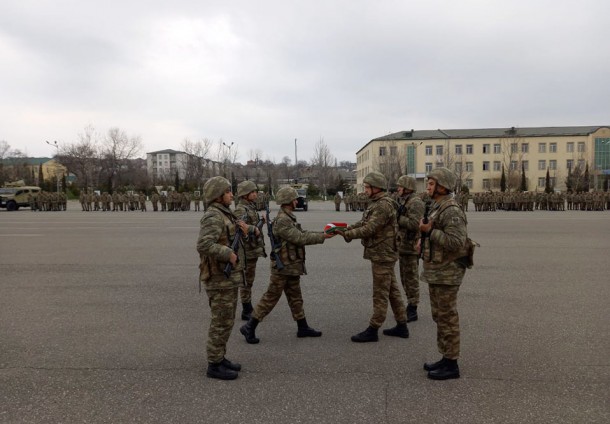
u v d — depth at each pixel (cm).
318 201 5928
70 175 9800
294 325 569
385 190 509
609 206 3372
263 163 10506
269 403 358
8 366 435
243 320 603
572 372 413
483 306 635
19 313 613
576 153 7494
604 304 643
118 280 819
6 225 1970
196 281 810
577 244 1269
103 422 330
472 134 7906
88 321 578
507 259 1018
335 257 1065
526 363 435
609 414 337
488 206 3231
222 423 327
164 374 416
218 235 404
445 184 414
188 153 6856
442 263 403
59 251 1169
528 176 7638
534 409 345
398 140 7706
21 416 338
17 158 11081
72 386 391
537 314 595
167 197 3331
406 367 432
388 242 498
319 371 423
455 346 399
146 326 558
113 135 6794
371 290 739
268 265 981
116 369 428
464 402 357
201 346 490
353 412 342
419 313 623
